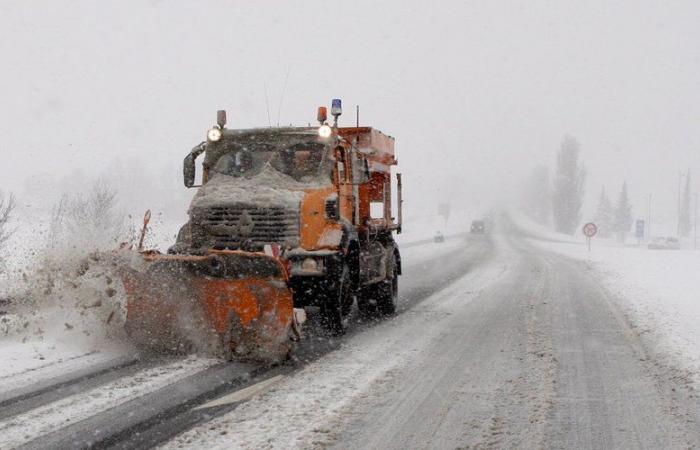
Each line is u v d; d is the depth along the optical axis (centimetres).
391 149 1262
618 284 1683
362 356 769
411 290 1548
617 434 496
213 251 720
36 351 741
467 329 977
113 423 505
